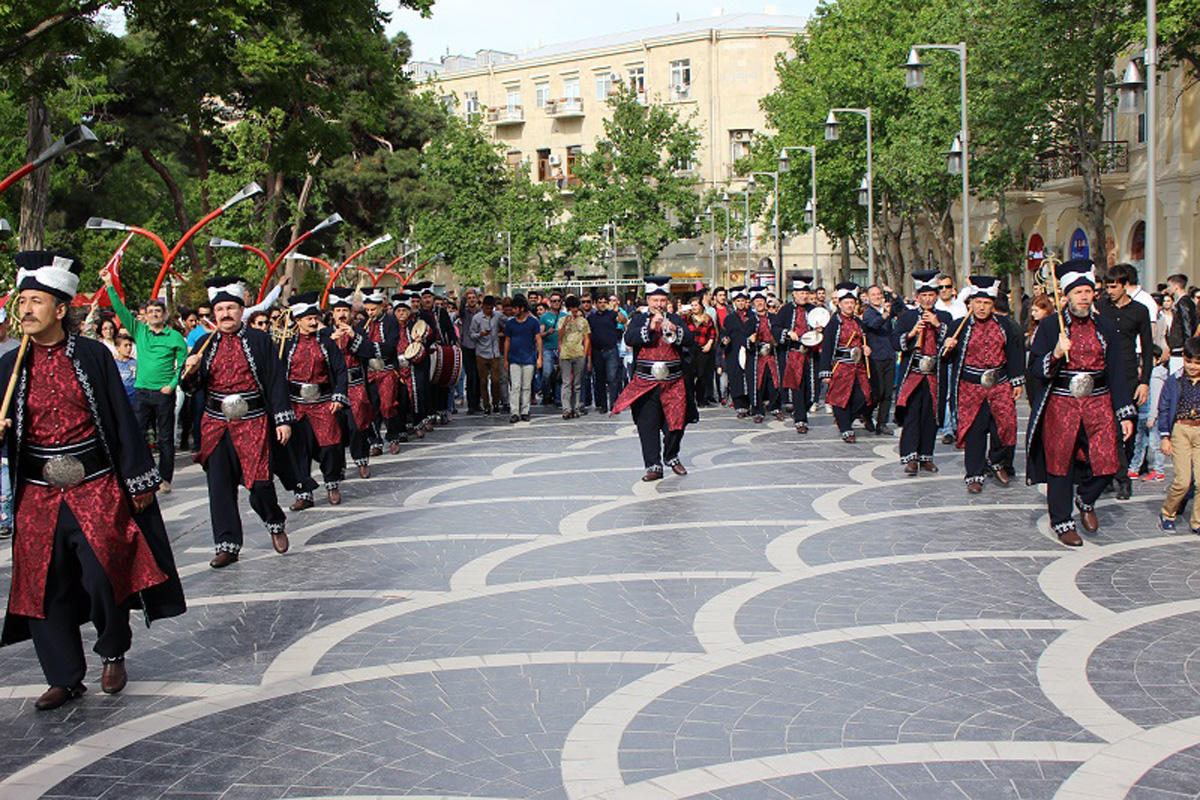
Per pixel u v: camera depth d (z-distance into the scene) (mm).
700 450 16750
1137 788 5082
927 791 5086
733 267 72250
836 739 5707
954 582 8672
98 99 30812
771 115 57906
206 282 10117
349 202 52000
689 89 71750
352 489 14102
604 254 67125
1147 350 12133
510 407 23312
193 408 17656
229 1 20219
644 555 9828
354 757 5668
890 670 6707
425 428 20312
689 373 14234
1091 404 9938
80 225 42281
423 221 61094
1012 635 7324
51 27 18719
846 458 15672
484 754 5645
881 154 41969
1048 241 42938
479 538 10750
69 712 6488
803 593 8461
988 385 12508
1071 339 9898
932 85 36938
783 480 13734
